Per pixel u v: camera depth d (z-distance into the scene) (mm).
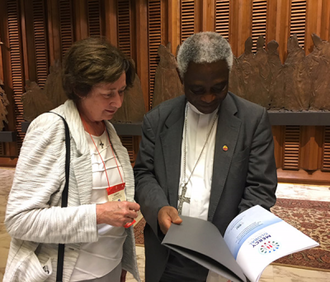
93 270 1049
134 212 998
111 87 983
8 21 5266
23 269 946
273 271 2311
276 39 4273
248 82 4332
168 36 4574
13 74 5414
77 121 1036
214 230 1040
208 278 1199
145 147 1316
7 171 5414
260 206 1078
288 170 4539
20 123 5520
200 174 1209
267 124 1219
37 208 926
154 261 1234
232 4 4336
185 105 1295
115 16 4762
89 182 1000
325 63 4082
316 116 4113
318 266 2359
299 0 4156
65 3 4949
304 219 3174
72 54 990
